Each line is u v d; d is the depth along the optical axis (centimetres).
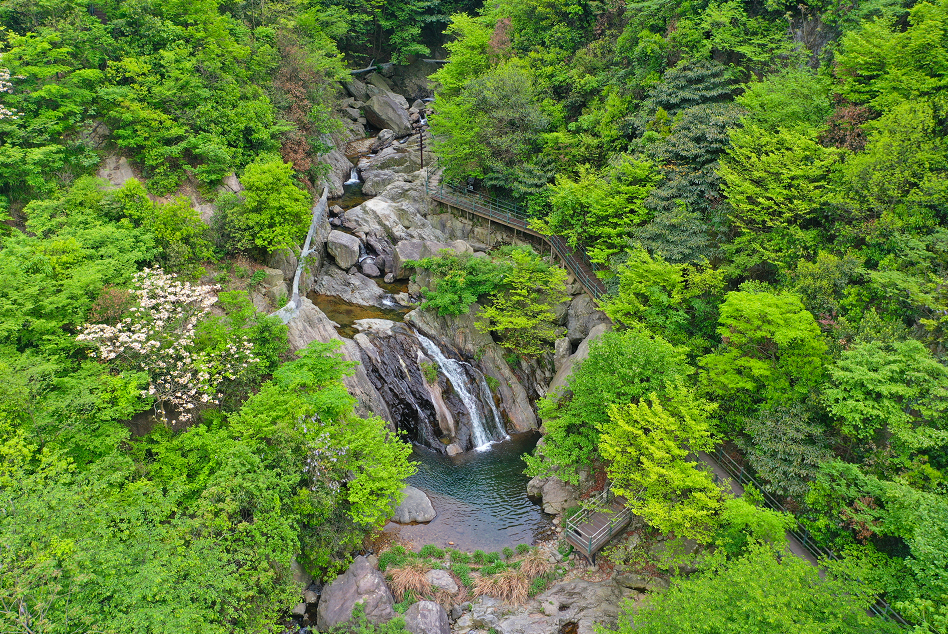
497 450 3036
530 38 4688
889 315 2020
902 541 1672
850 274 2141
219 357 2216
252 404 2058
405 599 1955
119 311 2067
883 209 2114
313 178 4312
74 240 2250
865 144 2331
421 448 3006
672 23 3641
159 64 3359
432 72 7038
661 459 1898
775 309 1998
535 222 3712
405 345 3259
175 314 2186
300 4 4894
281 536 1762
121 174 3109
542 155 3978
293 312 2911
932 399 1644
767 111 2839
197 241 2859
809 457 1859
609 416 2227
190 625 1315
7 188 2705
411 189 4641
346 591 1895
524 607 1975
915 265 1997
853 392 1741
